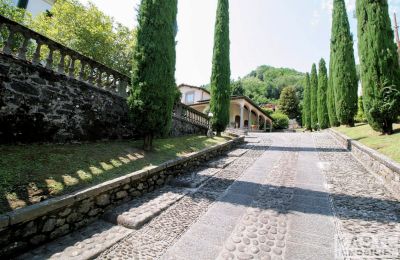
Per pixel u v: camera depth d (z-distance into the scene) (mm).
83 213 4348
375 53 9016
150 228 4273
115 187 5105
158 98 7645
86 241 3791
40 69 6285
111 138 8445
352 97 14969
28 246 3463
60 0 13109
